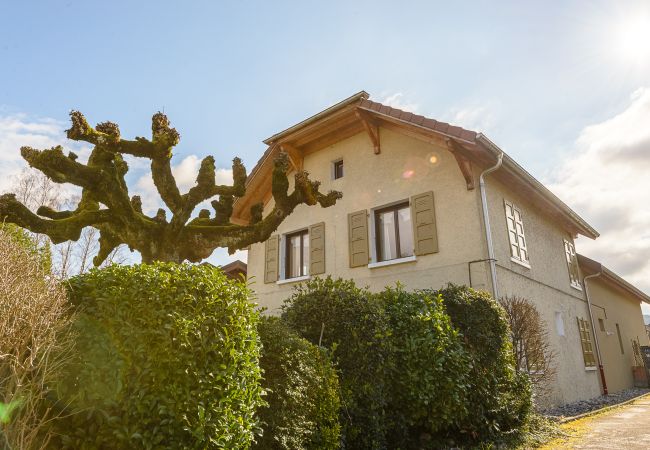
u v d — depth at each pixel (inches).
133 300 140.2
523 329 355.3
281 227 539.2
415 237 419.8
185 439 129.9
